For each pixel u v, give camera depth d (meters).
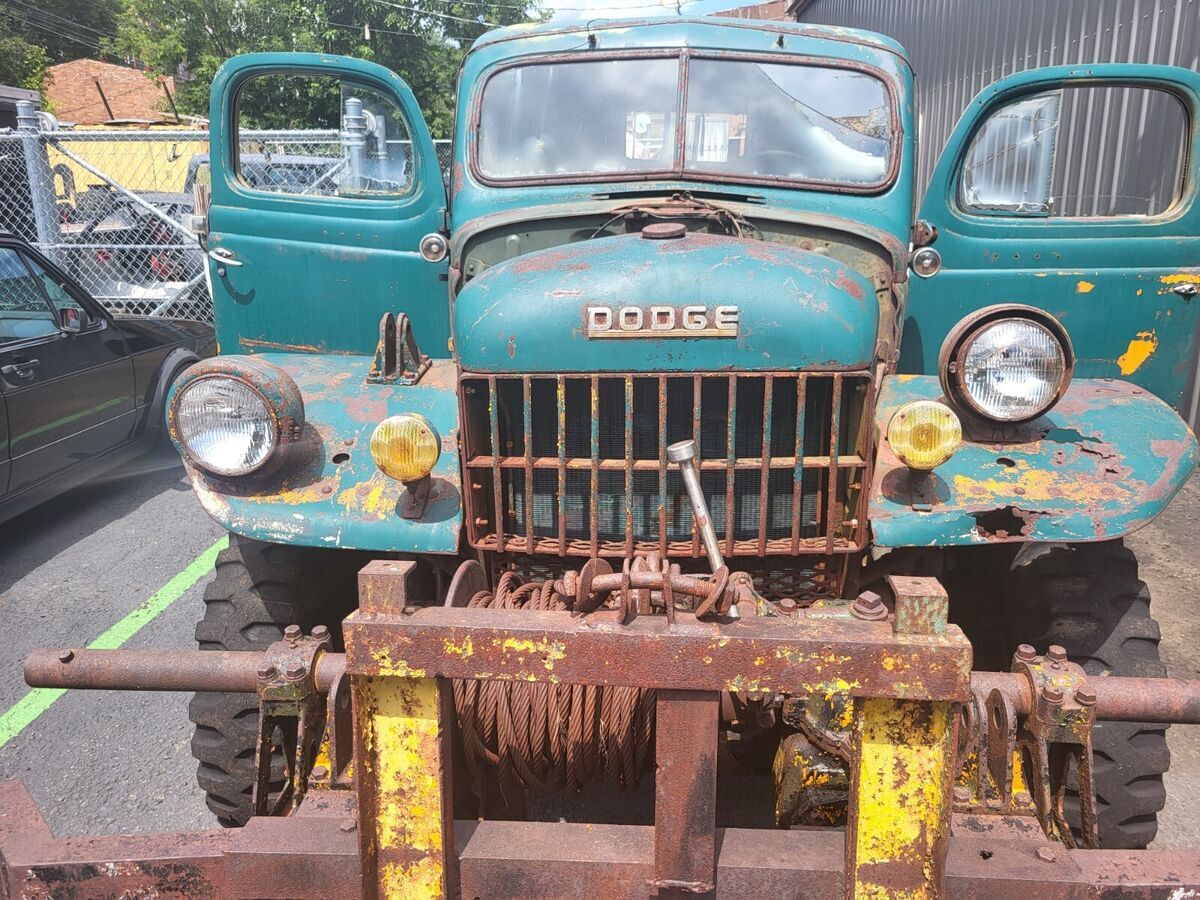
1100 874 1.82
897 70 3.55
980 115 3.57
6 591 5.21
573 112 3.50
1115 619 2.68
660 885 1.82
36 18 35.94
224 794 2.83
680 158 3.36
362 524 2.51
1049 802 2.03
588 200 3.30
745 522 2.49
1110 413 2.82
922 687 1.69
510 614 1.81
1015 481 2.52
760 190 3.32
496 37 3.71
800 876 1.83
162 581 5.34
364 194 4.08
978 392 2.58
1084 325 3.77
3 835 1.97
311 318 4.16
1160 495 2.49
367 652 1.79
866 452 2.37
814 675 1.71
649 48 3.52
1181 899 1.79
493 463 2.44
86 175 14.47
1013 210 3.77
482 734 2.10
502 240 3.23
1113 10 7.08
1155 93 6.49
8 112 17.30
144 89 33.78
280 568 2.87
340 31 20.75
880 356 3.12
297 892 1.90
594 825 1.97
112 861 1.90
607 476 2.47
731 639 1.71
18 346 5.55
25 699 4.17
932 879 1.80
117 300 10.63
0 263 5.61
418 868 1.87
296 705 2.16
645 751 2.09
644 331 2.30
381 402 2.89
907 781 1.78
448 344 4.04
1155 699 2.03
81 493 6.86
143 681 2.20
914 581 1.74
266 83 15.73
